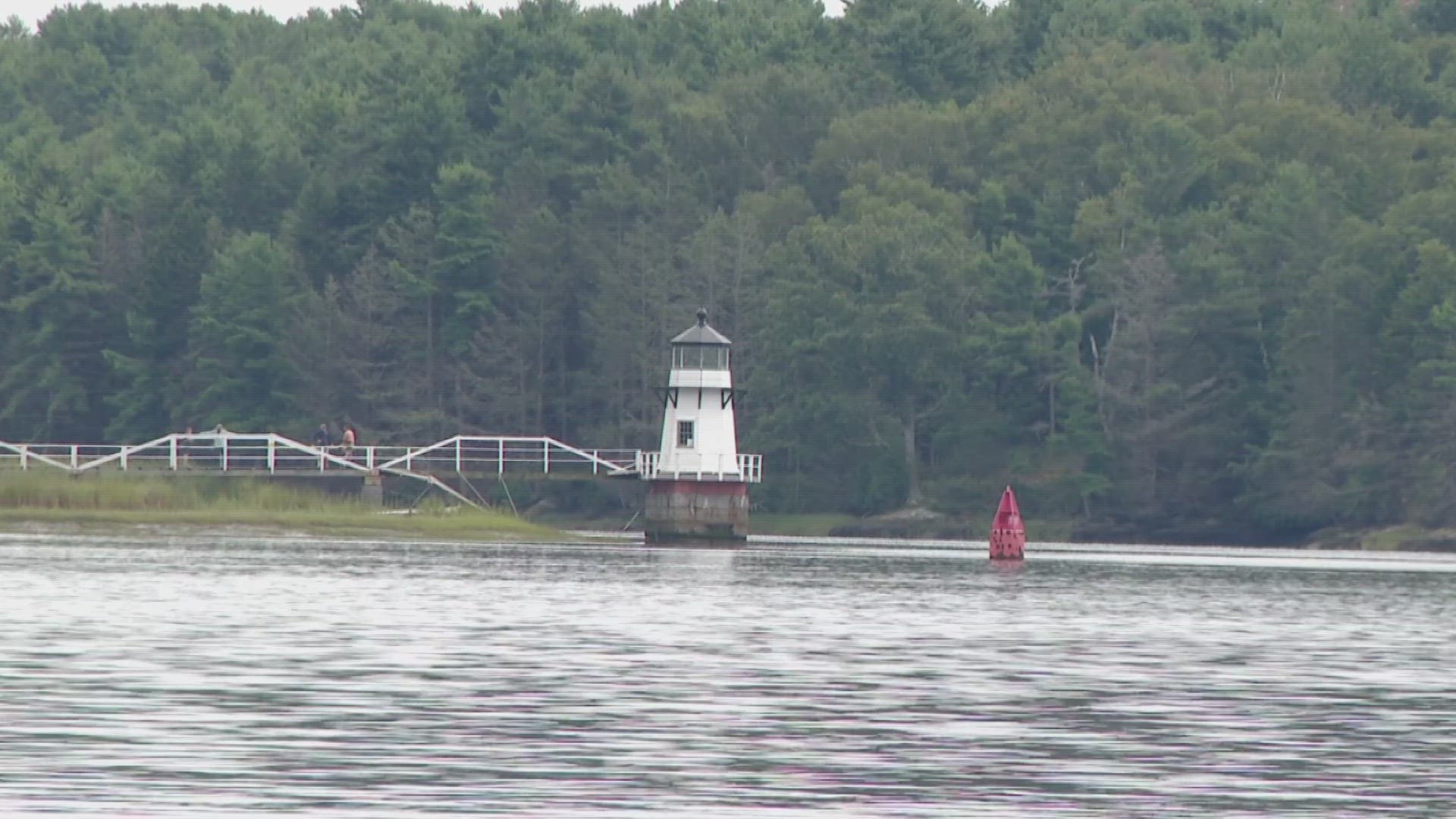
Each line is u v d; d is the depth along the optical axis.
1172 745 114.31
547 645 161.38
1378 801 99.50
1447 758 111.31
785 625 183.62
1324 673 150.38
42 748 106.81
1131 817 95.25
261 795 96.62
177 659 145.62
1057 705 129.38
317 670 141.12
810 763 107.25
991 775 104.62
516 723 118.19
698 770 104.56
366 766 104.25
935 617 196.38
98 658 145.12
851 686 137.62
